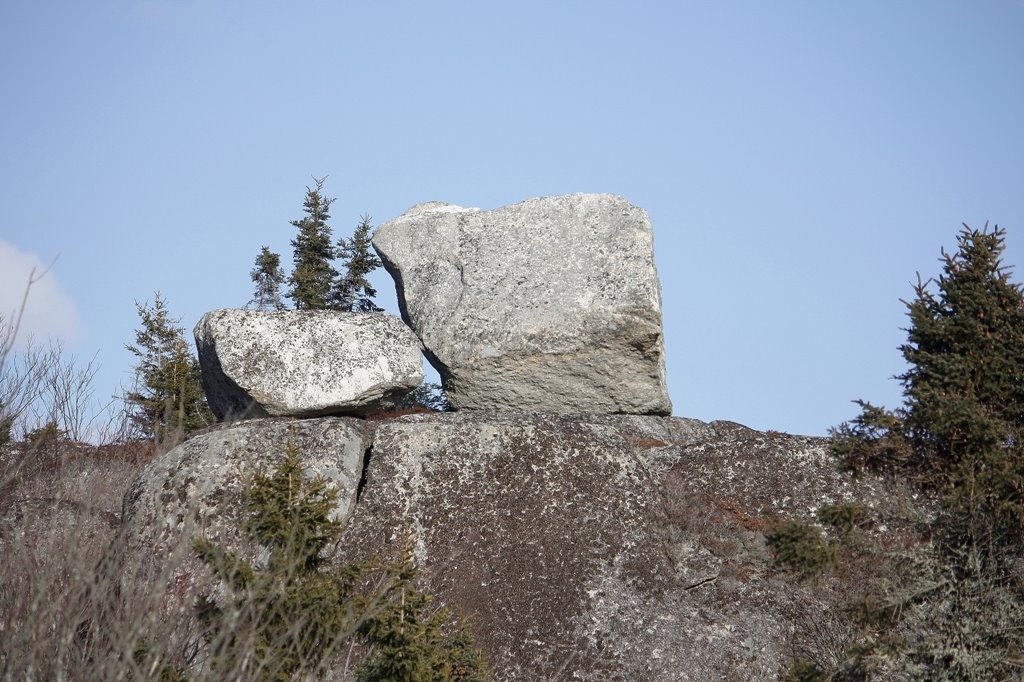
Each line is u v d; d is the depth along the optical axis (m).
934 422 30.41
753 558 35.62
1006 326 31.14
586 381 43.00
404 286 46.09
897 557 31.62
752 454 39.06
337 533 28.77
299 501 28.08
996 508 29.56
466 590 34.06
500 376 43.12
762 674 32.72
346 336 42.50
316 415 41.81
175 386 48.66
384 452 37.78
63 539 27.06
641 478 37.78
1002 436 30.06
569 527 35.81
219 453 37.22
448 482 36.84
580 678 32.47
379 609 26.33
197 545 26.94
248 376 41.34
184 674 24.61
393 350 42.69
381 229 47.38
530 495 36.56
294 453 29.83
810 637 33.12
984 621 29.36
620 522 36.16
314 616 25.78
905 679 30.22
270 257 54.41
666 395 43.59
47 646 22.97
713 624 33.84
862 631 31.86
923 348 31.94
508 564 34.78
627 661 32.81
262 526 27.86
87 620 25.22
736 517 37.16
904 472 31.61
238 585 26.42
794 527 31.94
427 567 34.69
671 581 34.78
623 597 34.22
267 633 25.50
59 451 37.91
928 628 30.08
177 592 27.56
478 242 45.03
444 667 26.59
